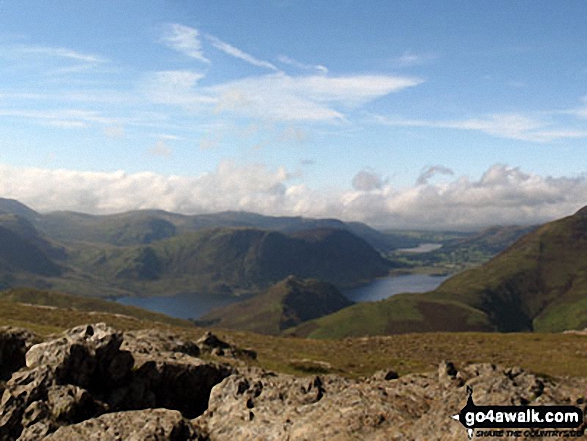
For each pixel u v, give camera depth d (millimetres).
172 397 34281
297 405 26391
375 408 23047
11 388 26375
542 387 22312
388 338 107188
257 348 80625
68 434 23125
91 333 34438
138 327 90812
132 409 30828
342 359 74875
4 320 64812
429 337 108688
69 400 26250
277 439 22750
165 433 23453
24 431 23938
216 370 36500
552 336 104812
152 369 34344
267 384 30000
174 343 50281
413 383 28625
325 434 21516
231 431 24891
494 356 81938
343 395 25484
